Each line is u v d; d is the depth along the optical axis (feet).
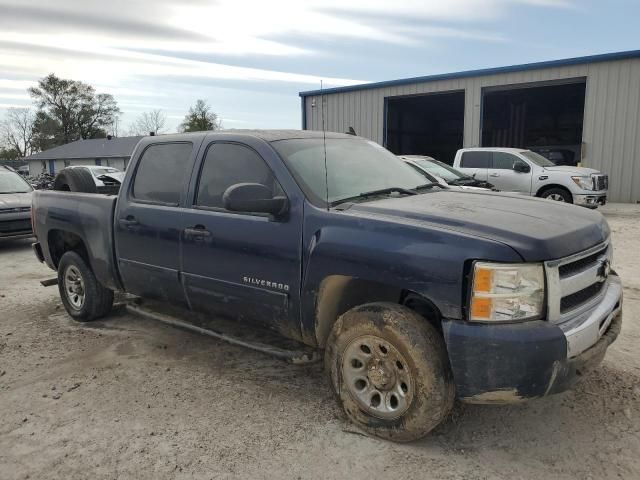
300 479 9.35
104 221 15.92
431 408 9.62
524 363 8.73
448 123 110.63
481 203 11.56
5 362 14.96
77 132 296.10
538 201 12.26
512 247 8.96
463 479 9.24
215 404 12.14
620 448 10.09
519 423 11.04
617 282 11.73
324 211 11.02
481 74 67.72
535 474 9.36
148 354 15.20
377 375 10.23
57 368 14.43
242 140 12.97
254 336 15.44
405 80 73.87
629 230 36.22
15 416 11.84
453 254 9.16
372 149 14.92
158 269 14.38
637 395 12.09
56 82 287.69
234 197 10.94
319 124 83.97
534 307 9.00
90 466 9.89
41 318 19.02
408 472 9.45
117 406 12.16
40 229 19.03
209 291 13.15
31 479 9.55
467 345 8.98
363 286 11.17
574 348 9.21
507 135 96.22
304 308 11.24
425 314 10.52
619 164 59.31
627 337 15.62
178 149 14.55
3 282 24.97
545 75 63.26
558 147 79.36
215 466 9.78
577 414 11.35
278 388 12.91
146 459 10.05
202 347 15.57
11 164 243.81
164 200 14.42
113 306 18.54
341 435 10.69
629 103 57.93
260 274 11.91
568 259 9.45
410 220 10.13
